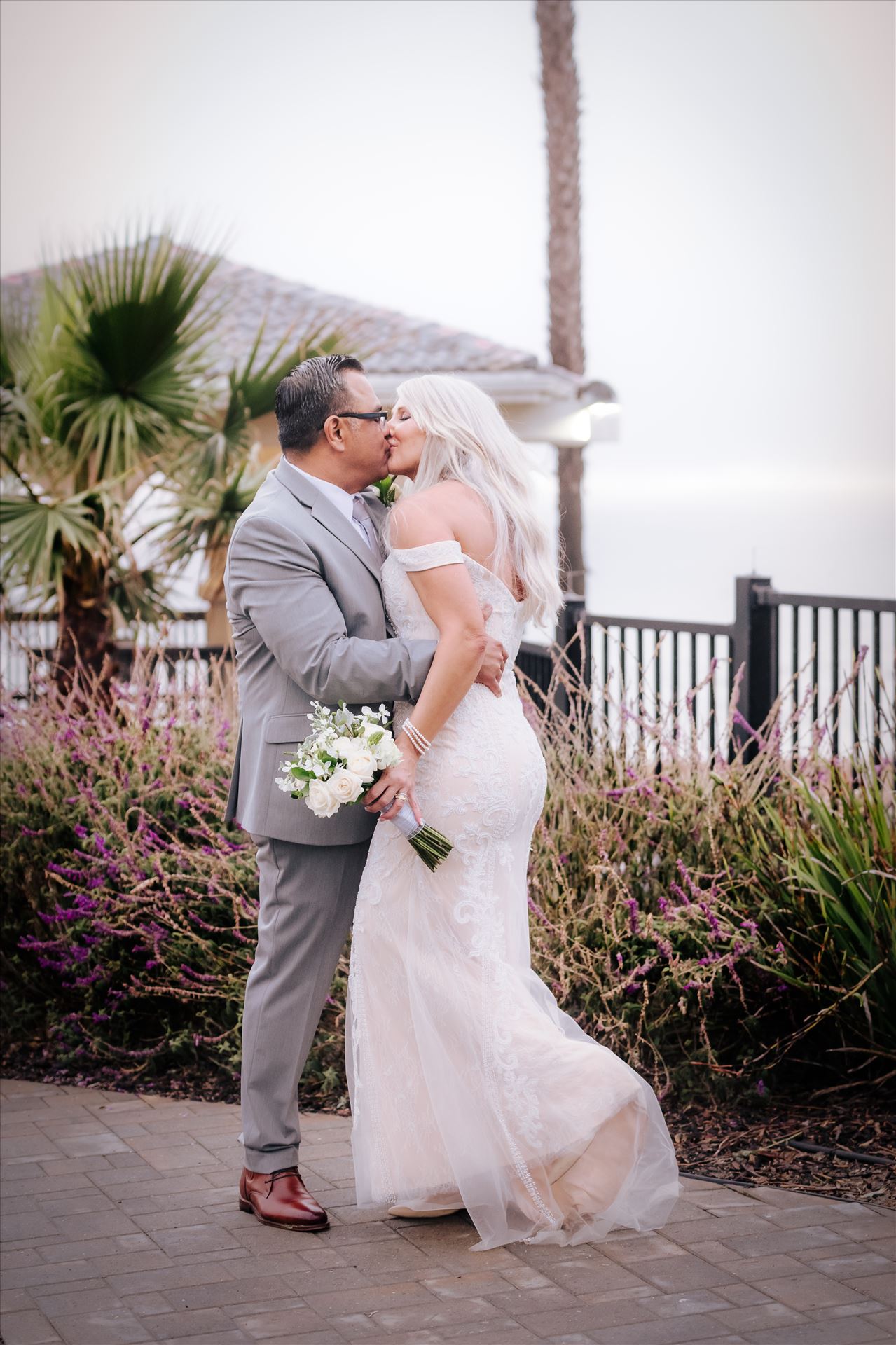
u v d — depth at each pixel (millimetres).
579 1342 2777
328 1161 3812
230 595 3375
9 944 5191
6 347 9219
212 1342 2797
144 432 9156
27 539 8359
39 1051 4879
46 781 5250
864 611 5578
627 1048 4188
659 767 4762
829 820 4254
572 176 19594
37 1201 3549
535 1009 3332
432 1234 3328
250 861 4719
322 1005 3422
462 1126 3244
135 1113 4254
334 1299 2984
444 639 3213
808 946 4246
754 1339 2783
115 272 8633
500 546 3371
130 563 9133
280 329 14117
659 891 4438
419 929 3312
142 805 5078
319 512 3348
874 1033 4117
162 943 4688
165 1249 3250
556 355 19875
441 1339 2801
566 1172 3293
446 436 3396
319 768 3105
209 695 5875
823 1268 3094
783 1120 3961
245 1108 3434
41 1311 2938
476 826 3307
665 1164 3346
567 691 5270
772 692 5992
